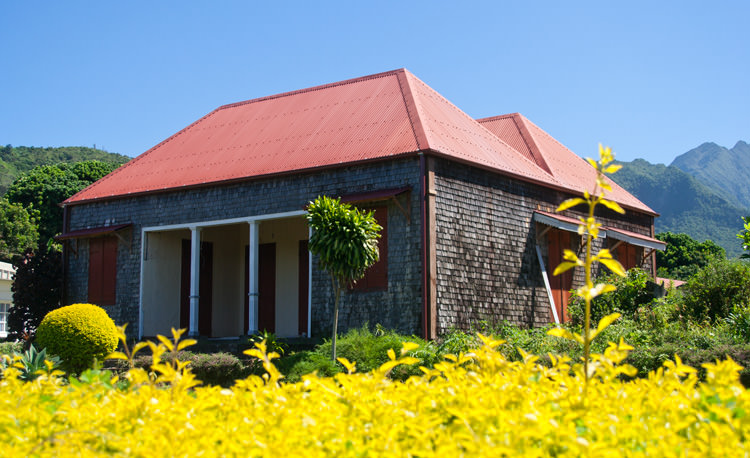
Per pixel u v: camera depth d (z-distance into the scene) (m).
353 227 13.97
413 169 16.38
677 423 2.92
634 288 17.98
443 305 15.95
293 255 21.77
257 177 18.48
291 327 21.42
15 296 21.97
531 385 3.66
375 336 15.50
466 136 18.95
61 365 14.80
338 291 14.13
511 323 16.86
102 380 4.32
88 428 3.21
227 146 21.02
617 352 3.64
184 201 19.95
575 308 18.62
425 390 3.53
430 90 21.05
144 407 3.46
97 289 21.39
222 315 22.50
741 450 2.67
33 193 45.38
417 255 15.95
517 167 19.25
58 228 45.47
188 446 2.89
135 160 22.89
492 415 2.96
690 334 13.06
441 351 13.27
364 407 3.21
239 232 23.23
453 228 16.59
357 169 17.17
